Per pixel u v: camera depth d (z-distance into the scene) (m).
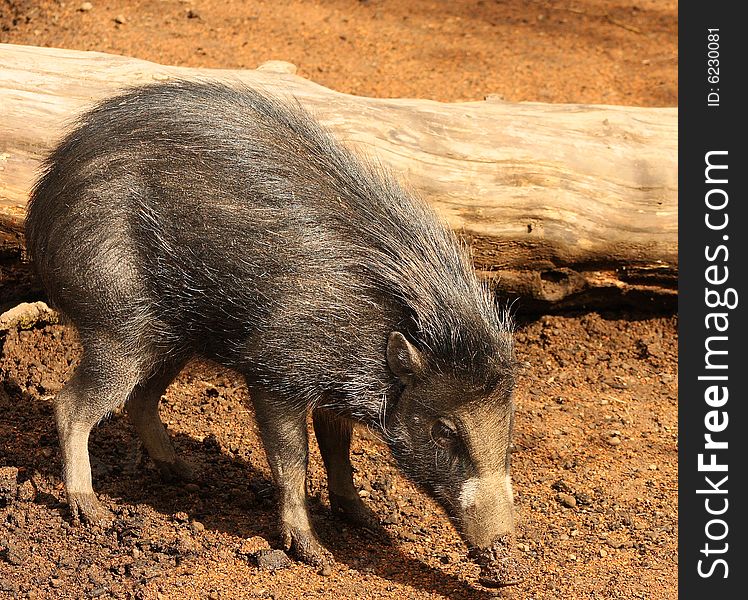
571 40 22.97
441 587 10.05
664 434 13.33
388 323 9.85
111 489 11.27
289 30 21.64
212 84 10.89
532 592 10.02
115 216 10.04
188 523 10.67
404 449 10.00
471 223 13.65
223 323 10.06
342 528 11.02
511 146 13.77
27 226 10.92
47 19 20.80
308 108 13.31
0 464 11.41
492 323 9.96
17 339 13.41
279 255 9.72
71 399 10.52
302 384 9.91
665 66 21.97
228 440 12.46
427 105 14.07
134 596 9.49
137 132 10.17
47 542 10.23
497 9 24.27
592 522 11.39
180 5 22.03
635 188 14.10
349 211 9.98
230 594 9.66
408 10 23.59
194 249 9.88
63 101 12.89
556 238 13.89
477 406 9.71
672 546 10.98
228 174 9.90
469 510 9.73
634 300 14.84
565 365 14.66
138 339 10.35
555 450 12.81
